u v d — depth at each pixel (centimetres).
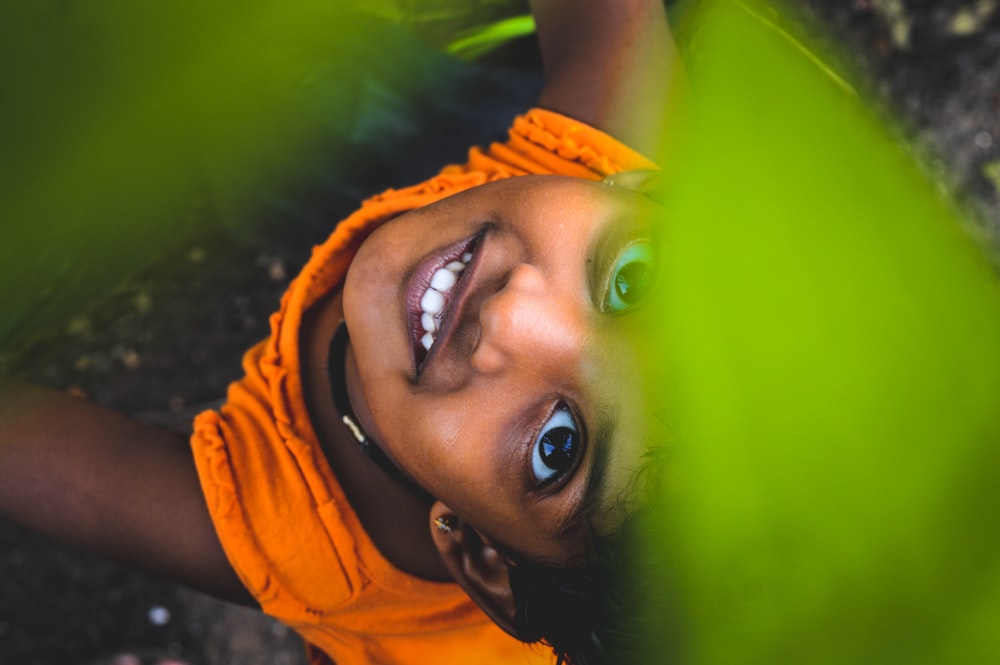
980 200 202
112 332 194
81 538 136
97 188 13
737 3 20
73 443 136
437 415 111
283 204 157
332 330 143
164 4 14
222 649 209
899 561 24
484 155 157
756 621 26
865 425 23
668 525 79
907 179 27
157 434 144
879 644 24
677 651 32
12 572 200
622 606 91
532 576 118
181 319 120
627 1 158
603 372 104
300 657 213
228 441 135
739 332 18
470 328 112
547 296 106
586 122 152
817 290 19
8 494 133
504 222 114
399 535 138
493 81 186
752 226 17
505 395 107
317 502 132
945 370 26
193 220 143
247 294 207
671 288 19
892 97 202
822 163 19
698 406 19
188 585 141
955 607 23
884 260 23
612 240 110
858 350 22
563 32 161
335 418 141
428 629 140
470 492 113
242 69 15
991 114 210
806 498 22
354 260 123
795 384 20
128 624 205
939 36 213
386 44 161
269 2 15
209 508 130
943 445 24
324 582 133
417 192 145
